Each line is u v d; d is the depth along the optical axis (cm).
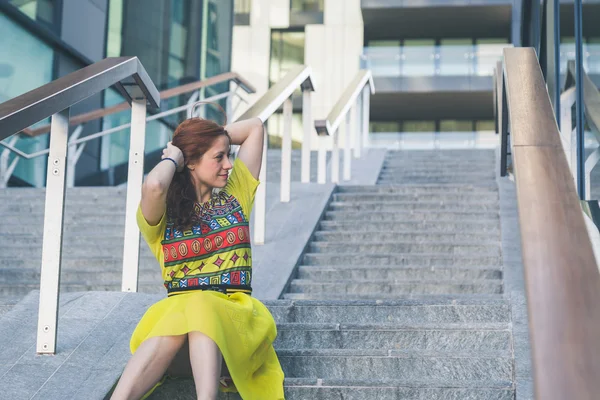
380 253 535
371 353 312
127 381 238
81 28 1045
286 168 625
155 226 265
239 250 270
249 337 257
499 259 511
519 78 324
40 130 772
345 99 859
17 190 714
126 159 1093
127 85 361
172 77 1225
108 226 597
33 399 256
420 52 2330
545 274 182
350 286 479
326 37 2408
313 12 2420
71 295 346
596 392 148
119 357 286
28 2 926
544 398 148
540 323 166
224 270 268
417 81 2314
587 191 443
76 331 307
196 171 271
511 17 2355
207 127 270
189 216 265
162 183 254
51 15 977
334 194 666
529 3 657
